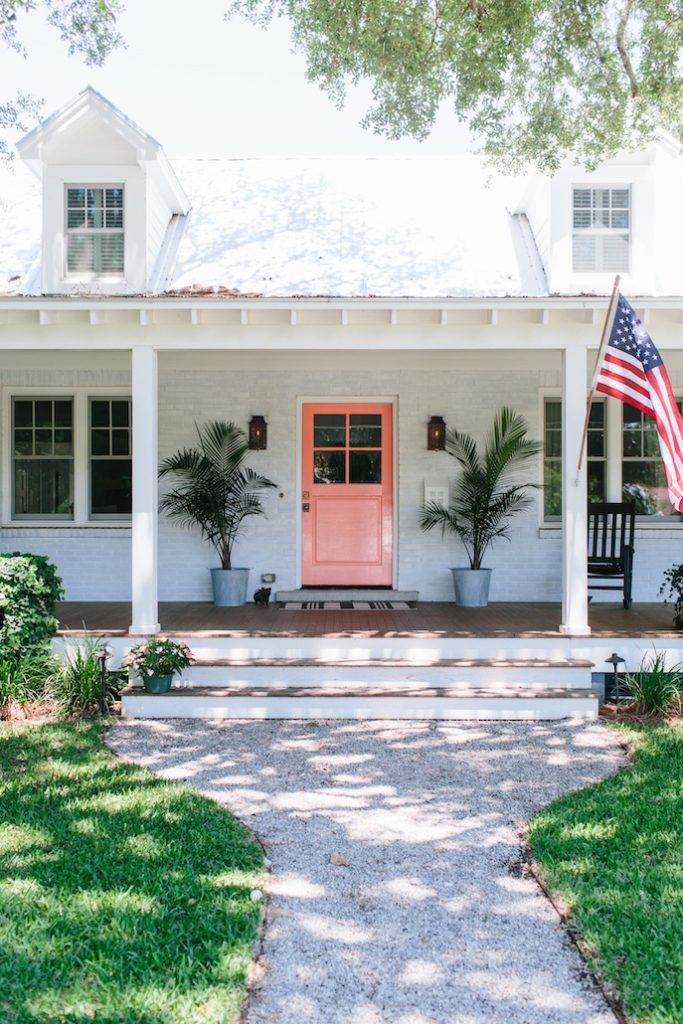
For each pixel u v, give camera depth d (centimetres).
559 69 862
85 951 337
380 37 830
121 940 345
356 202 1089
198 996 310
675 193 998
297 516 1032
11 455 1035
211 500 970
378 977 331
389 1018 304
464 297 703
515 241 1001
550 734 674
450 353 837
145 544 759
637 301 707
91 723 691
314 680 743
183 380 1027
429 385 1027
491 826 488
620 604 991
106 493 1043
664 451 644
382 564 1052
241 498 1019
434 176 1144
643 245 902
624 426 1035
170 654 718
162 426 1028
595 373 672
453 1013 308
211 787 552
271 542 1031
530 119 870
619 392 665
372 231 1027
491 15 808
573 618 761
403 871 428
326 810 512
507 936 363
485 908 389
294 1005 312
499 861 441
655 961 333
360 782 563
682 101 912
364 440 1048
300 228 1031
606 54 870
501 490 1028
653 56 855
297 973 334
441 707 717
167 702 716
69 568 1030
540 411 1027
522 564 1031
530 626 816
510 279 928
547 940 360
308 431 1047
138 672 735
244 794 539
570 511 756
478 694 716
